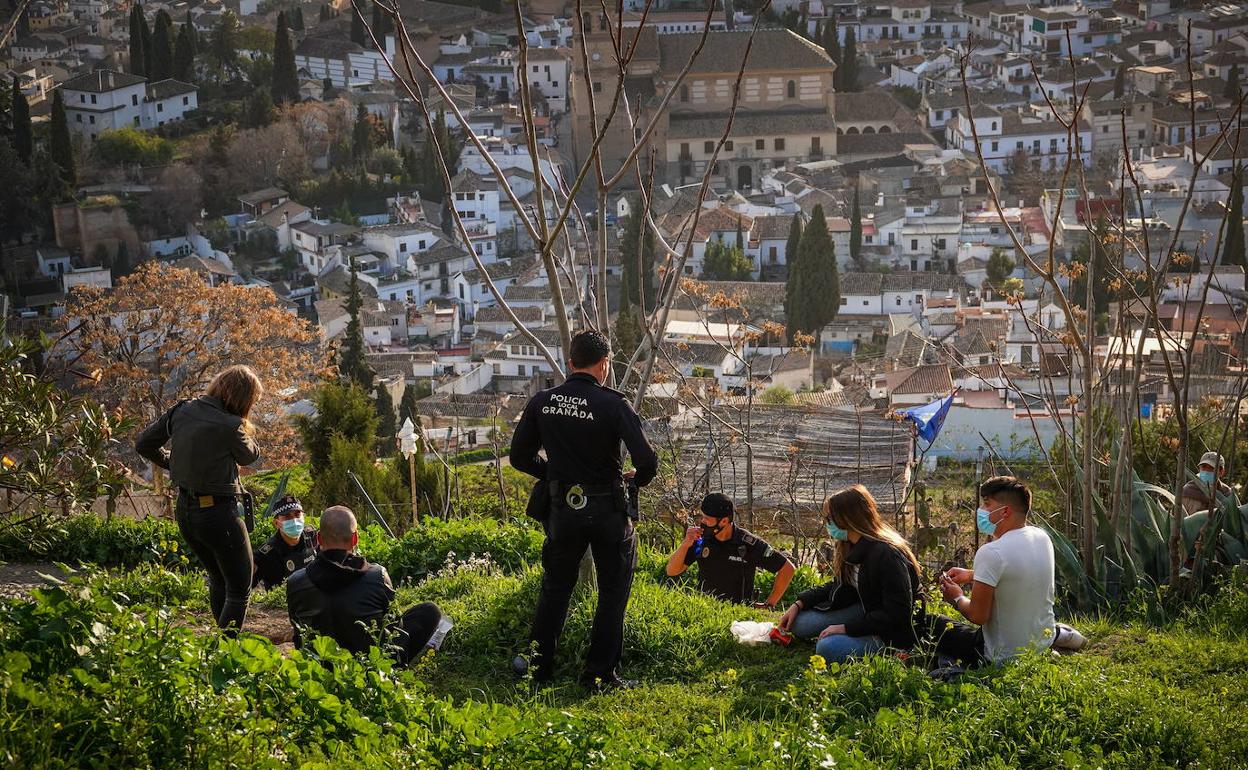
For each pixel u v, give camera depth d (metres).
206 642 6.40
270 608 10.02
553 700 7.83
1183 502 10.96
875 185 102.88
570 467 7.72
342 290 89.38
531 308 75.25
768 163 112.38
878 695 7.52
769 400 44.00
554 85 125.75
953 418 34.41
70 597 6.16
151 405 31.05
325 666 7.04
